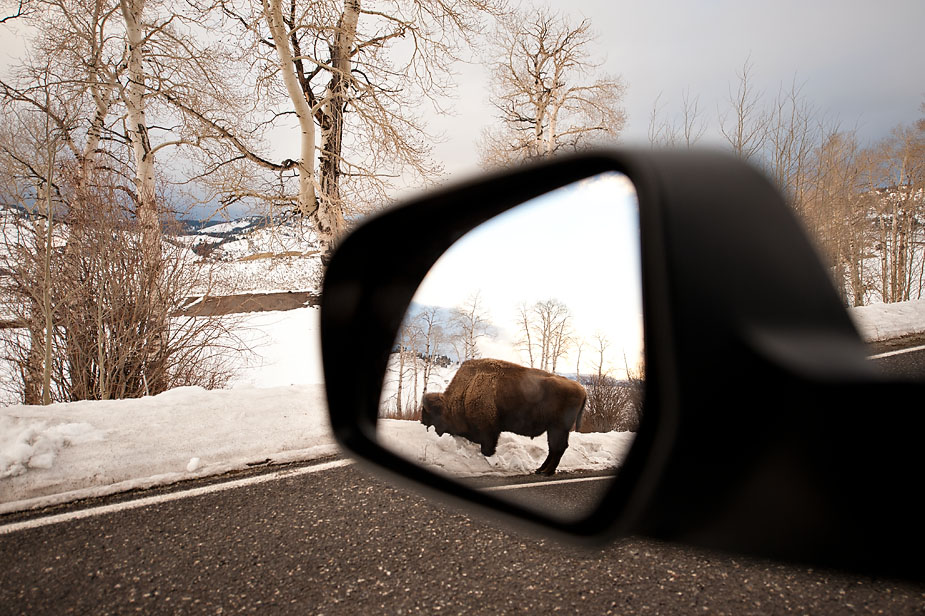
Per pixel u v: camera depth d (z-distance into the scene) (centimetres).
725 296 59
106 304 593
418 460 155
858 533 50
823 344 58
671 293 60
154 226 646
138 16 904
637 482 60
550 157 113
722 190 65
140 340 606
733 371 55
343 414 178
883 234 2167
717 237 61
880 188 2178
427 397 165
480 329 150
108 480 315
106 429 361
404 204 163
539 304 122
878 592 159
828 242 1183
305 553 229
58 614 189
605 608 178
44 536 249
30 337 586
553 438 127
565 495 96
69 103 841
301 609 190
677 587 186
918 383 48
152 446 347
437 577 207
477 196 143
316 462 349
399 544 235
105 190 629
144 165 874
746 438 54
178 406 413
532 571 206
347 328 179
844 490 50
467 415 158
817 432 51
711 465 55
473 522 252
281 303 1433
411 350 167
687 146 74
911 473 48
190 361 672
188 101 951
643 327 62
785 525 52
